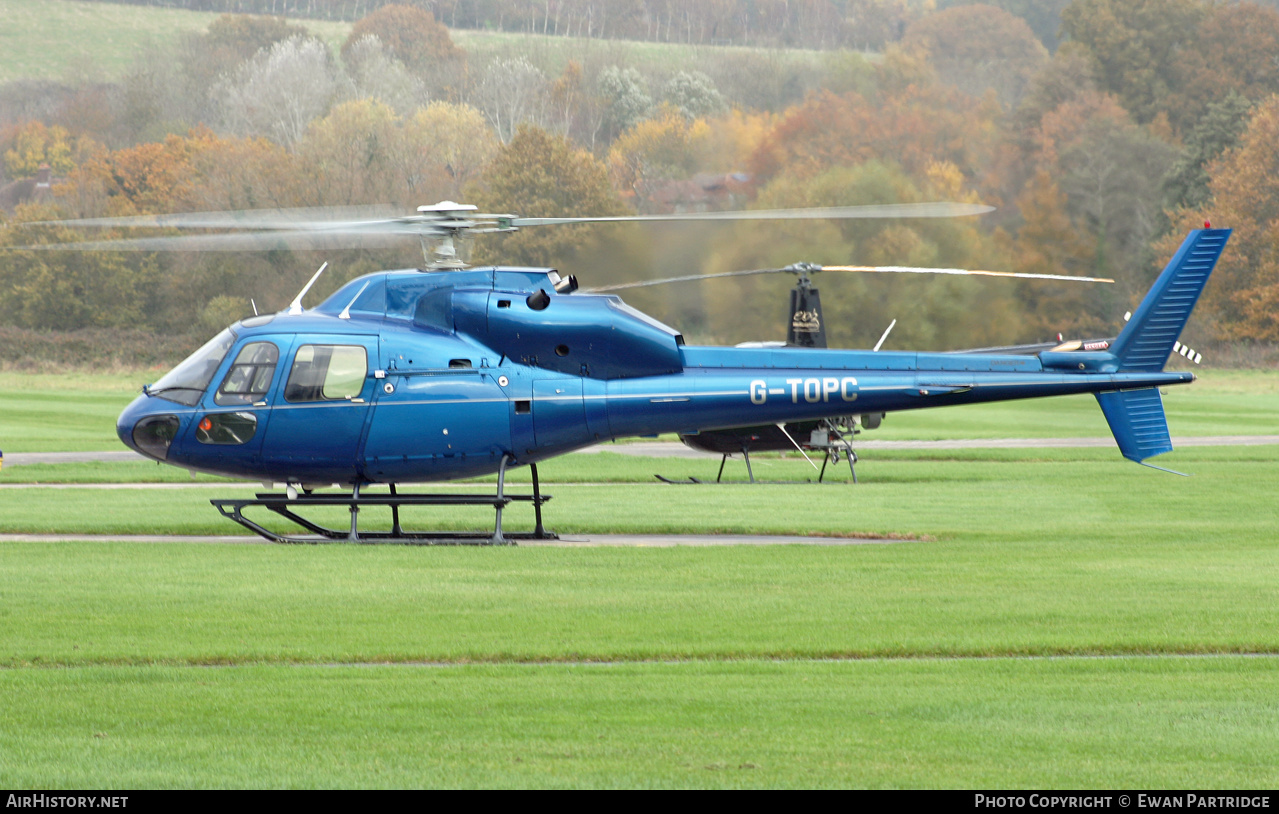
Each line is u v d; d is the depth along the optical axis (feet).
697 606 135.23
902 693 99.45
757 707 95.04
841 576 155.53
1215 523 214.90
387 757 82.33
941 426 481.46
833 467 317.83
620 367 187.42
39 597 136.77
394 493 189.16
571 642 117.29
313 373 181.57
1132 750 84.89
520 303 185.26
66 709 93.09
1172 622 126.93
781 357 192.44
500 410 183.83
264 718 91.04
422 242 192.95
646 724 90.22
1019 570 160.86
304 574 154.40
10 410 488.02
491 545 184.24
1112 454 357.41
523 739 86.43
